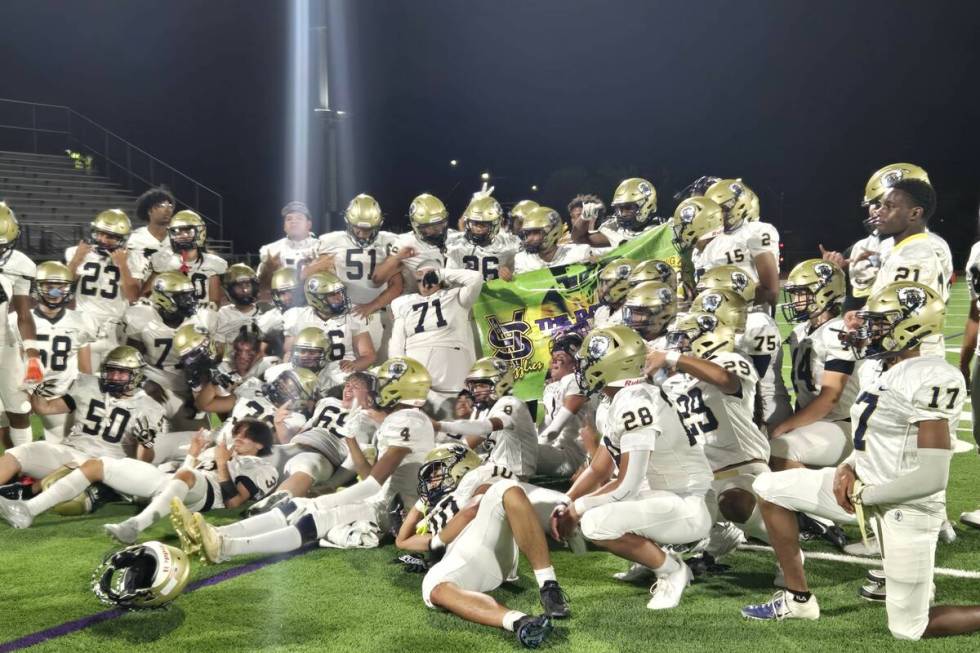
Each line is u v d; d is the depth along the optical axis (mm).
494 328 7082
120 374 5648
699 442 4449
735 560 4730
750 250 6164
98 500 5801
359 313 6824
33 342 6520
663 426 4090
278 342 7105
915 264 4539
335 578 4457
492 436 5625
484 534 3992
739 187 6312
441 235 6941
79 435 5719
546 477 6488
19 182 20094
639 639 3658
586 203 8383
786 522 3787
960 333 14344
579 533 4555
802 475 3771
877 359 3664
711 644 3590
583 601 4133
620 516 3938
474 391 5672
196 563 4691
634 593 4234
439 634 3750
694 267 6691
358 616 3955
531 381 7098
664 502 3988
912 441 3434
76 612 4016
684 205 6211
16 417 6598
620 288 5875
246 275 6891
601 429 4309
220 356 6863
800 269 5055
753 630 3734
